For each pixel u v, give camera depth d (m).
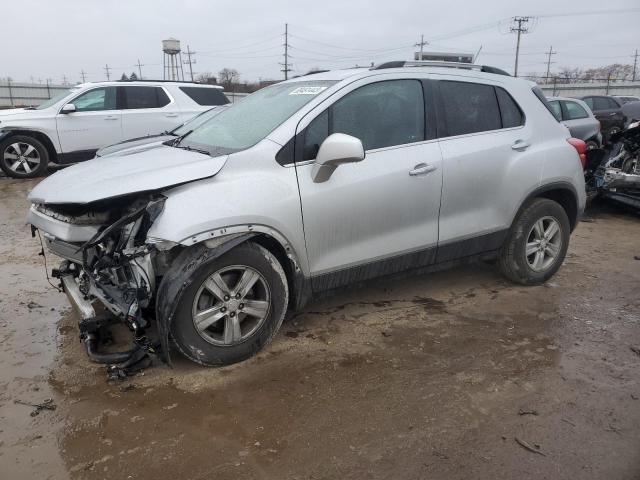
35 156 10.75
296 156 3.45
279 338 3.76
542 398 3.06
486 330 3.93
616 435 2.74
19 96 41.88
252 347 3.42
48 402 2.99
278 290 3.46
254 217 3.22
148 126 11.32
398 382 3.22
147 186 3.07
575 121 12.24
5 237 6.32
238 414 2.90
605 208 8.39
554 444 2.67
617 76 72.25
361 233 3.71
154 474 2.46
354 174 3.61
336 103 3.65
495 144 4.29
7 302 4.37
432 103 4.05
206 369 3.34
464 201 4.15
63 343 3.68
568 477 2.45
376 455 2.59
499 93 4.45
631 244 6.44
